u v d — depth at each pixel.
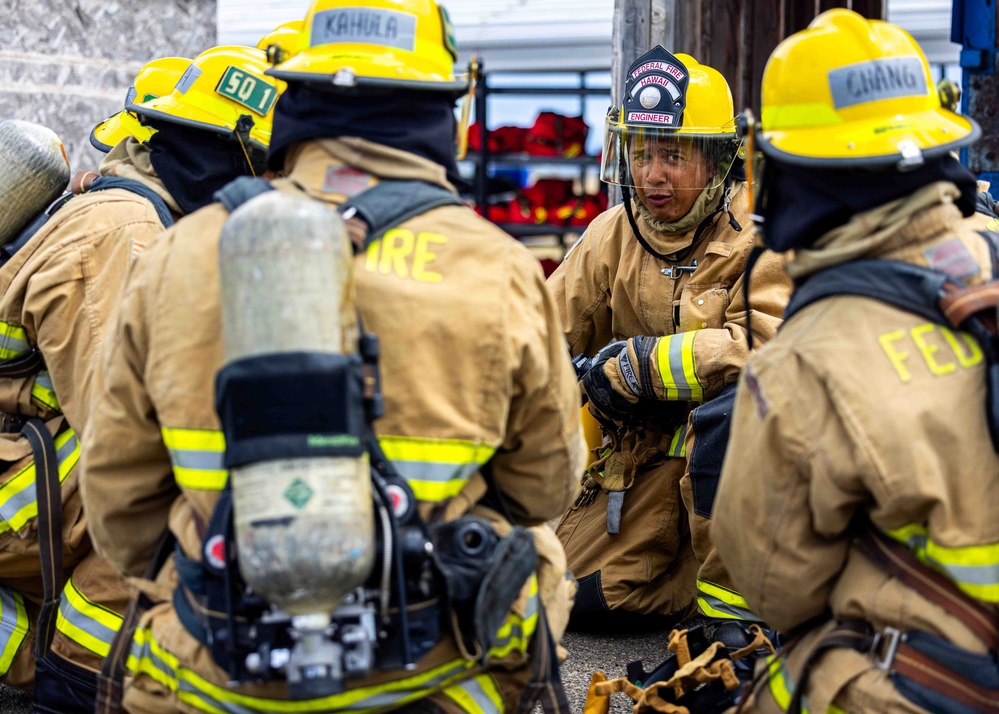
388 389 1.70
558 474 1.95
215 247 1.74
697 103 3.06
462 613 1.75
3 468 2.71
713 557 3.00
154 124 2.73
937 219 1.87
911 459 1.71
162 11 4.68
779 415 1.85
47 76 4.43
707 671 2.42
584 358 3.39
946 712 1.74
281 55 2.05
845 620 1.90
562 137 9.62
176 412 1.71
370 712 1.75
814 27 1.98
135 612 1.95
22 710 2.96
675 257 3.23
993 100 4.47
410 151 1.88
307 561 1.48
